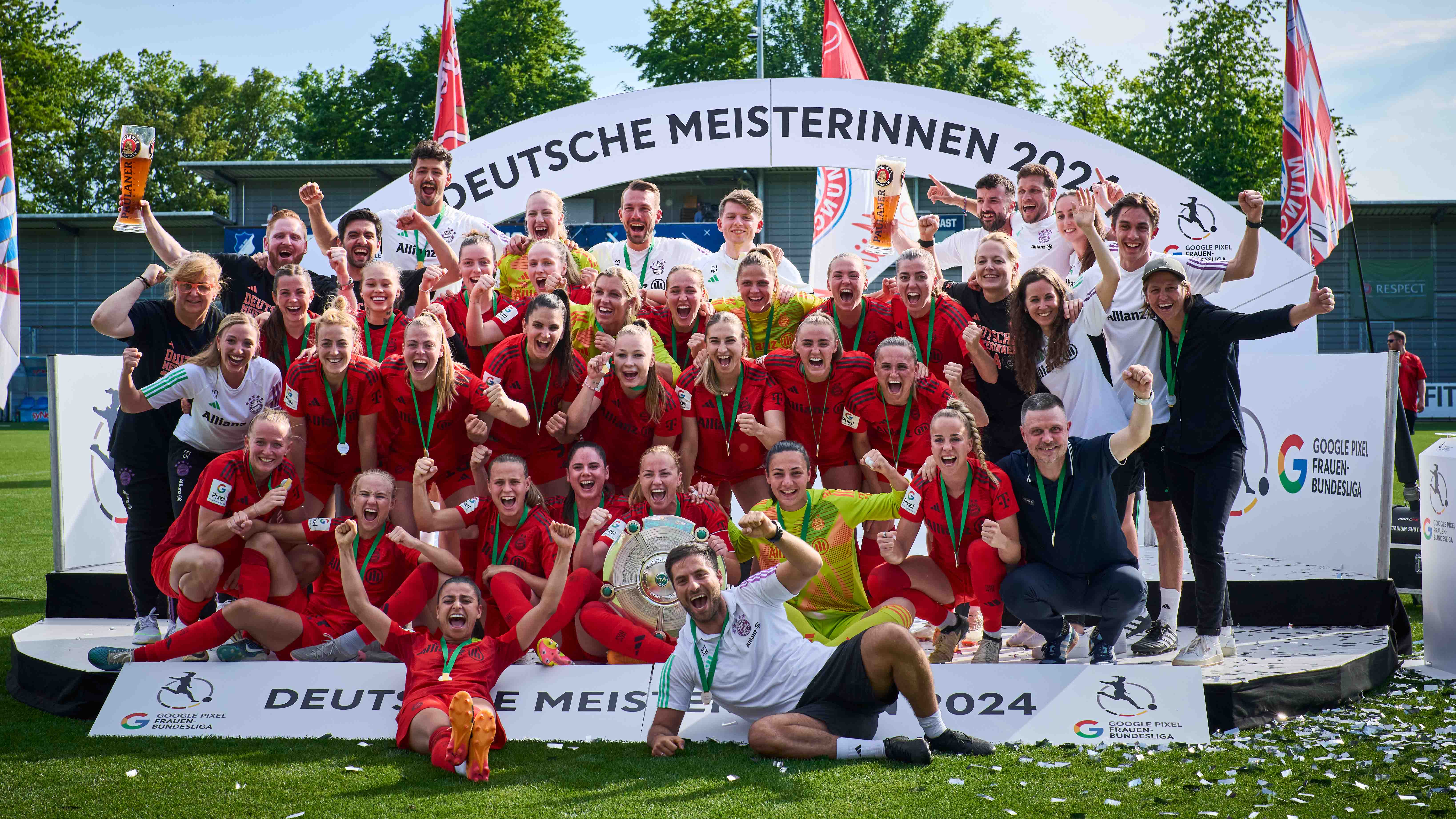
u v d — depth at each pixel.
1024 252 7.14
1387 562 6.26
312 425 5.50
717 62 36.16
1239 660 5.11
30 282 31.72
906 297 5.89
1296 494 7.21
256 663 4.84
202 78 49.78
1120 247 5.46
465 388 5.55
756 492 5.88
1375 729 4.52
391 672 4.79
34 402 31.39
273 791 3.85
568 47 36.69
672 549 4.93
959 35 36.59
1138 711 4.46
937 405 5.61
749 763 4.14
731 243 7.39
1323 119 8.68
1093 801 3.70
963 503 5.03
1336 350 28.81
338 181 26.75
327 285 6.68
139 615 5.83
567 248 6.88
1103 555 4.86
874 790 3.82
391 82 35.34
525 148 8.01
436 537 6.55
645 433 5.77
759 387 5.69
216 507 5.04
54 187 44.00
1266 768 4.04
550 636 4.92
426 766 4.14
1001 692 4.59
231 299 6.45
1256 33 31.42
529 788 3.86
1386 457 6.34
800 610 5.15
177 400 5.77
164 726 4.59
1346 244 28.61
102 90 45.12
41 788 3.90
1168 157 31.98
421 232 6.81
